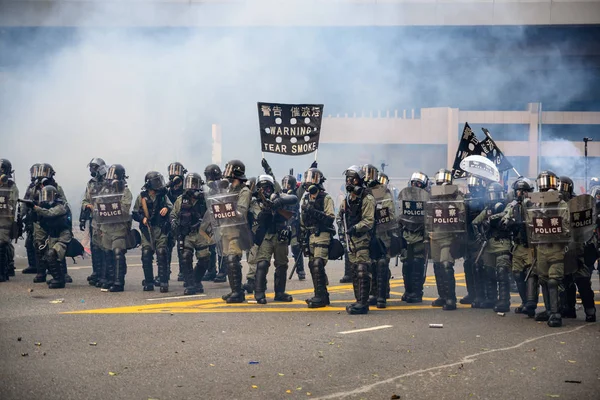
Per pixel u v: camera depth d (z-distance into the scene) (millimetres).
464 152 13625
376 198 10531
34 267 14984
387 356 7445
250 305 10938
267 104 12219
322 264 10672
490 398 5941
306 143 12273
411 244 11547
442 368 6949
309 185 10664
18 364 6871
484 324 9438
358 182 10195
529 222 9461
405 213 11562
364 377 6582
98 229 12555
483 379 6547
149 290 12609
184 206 11992
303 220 10727
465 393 6078
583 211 9438
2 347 7625
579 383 6426
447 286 10680
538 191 9469
